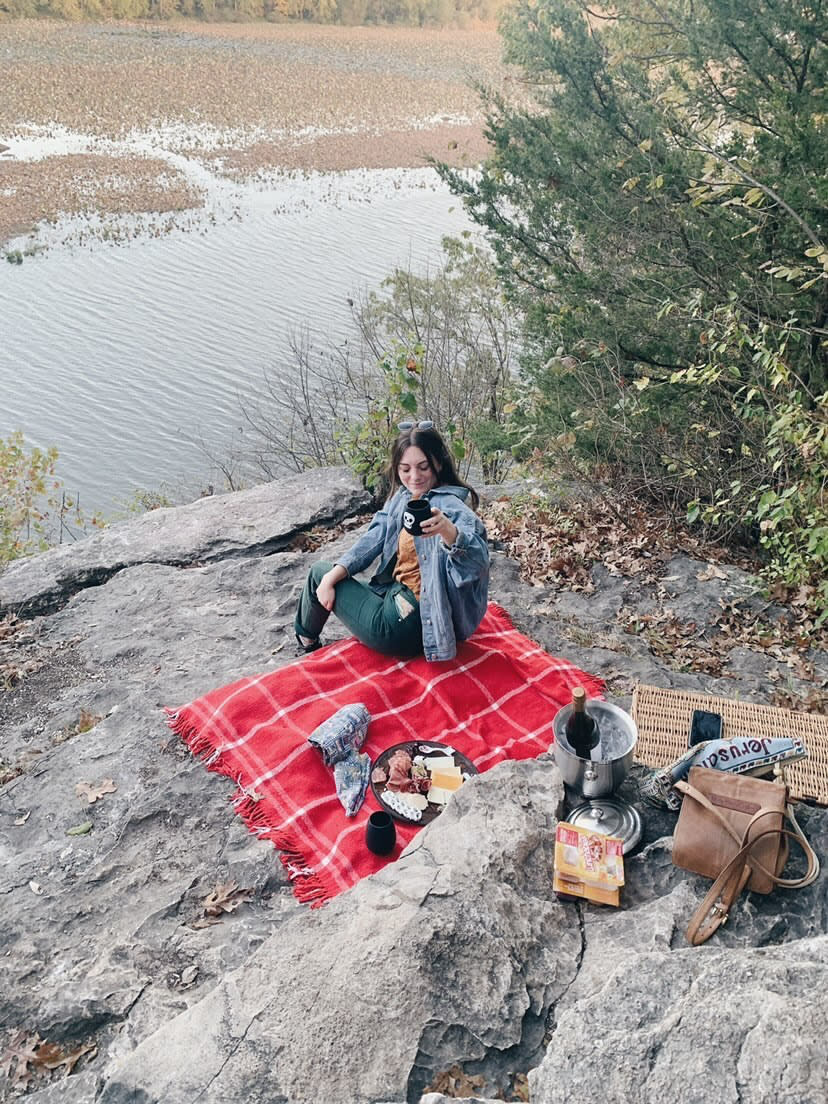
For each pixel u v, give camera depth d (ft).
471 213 28.04
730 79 23.44
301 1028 7.69
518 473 25.54
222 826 11.95
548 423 24.34
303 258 107.45
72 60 217.56
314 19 293.84
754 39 21.75
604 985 7.41
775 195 19.52
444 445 14.56
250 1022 7.80
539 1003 8.04
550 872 9.46
